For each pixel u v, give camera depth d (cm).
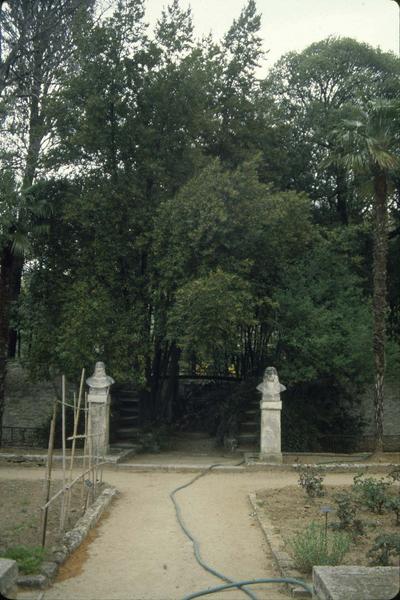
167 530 920
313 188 2764
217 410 2203
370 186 1855
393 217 2723
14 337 3097
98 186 1889
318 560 686
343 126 1764
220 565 742
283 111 2664
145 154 1859
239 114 2173
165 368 2100
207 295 1602
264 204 1744
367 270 2492
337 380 1933
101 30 1841
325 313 1819
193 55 1894
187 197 1745
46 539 789
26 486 1176
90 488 1042
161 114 1891
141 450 1878
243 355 2312
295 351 1847
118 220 1856
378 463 1567
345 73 2852
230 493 1231
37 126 2073
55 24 2364
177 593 645
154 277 1841
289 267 1936
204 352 1658
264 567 734
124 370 1808
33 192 1875
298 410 1927
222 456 1825
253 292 1841
